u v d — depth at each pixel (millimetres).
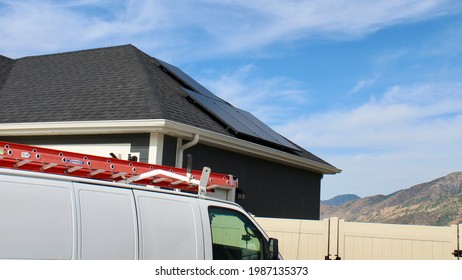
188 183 6551
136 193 5047
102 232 4645
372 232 10547
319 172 18547
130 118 11555
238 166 14250
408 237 10219
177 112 12570
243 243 6133
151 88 13133
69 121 11969
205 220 5656
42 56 17656
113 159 5957
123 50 16125
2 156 5000
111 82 13992
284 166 16547
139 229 4961
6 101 14398
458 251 9750
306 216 17766
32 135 12742
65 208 4402
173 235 5277
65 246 4336
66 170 5637
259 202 15094
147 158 11531
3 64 17188
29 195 4188
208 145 13062
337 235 10875
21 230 4082
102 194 4746
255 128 15289
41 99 13969
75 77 15047
